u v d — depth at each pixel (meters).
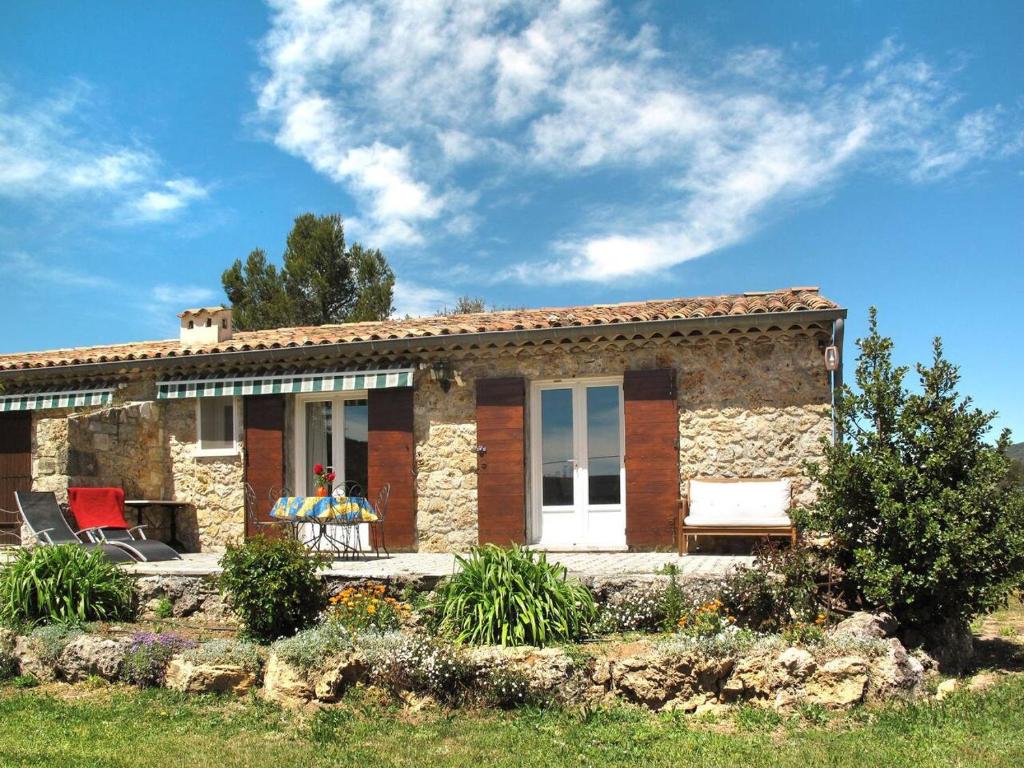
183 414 14.84
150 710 7.56
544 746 6.41
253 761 6.21
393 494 13.46
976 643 10.05
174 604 10.08
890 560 8.48
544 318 13.52
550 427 13.37
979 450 8.59
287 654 7.85
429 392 13.53
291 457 14.32
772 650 7.45
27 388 15.58
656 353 12.67
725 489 11.81
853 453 8.87
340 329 15.53
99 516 12.88
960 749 6.03
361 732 6.86
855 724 6.75
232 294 32.97
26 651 8.91
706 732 6.70
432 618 8.70
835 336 11.81
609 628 8.64
